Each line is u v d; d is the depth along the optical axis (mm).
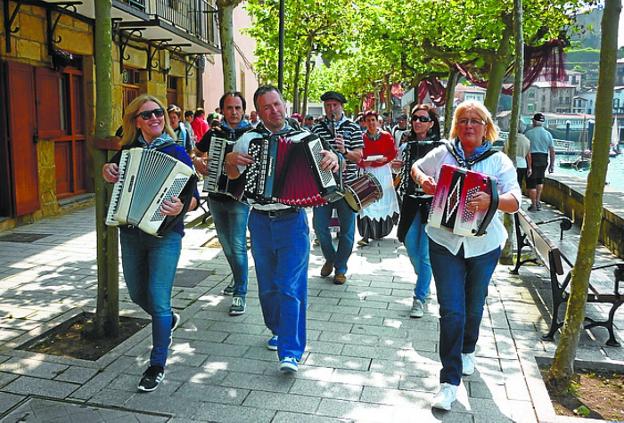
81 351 4758
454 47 14430
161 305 4207
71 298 6023
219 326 5340
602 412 3859
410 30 14625
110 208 4070
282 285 4391
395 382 4266
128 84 14148
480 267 4074
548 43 13312
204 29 17391
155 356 4215
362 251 8406
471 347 4355
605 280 5496
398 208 8891
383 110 34906
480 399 4020
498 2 11602
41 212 10617
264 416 3803
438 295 4023
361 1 15461
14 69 9516
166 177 3992
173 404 3939
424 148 5566
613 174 26719
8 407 3871
